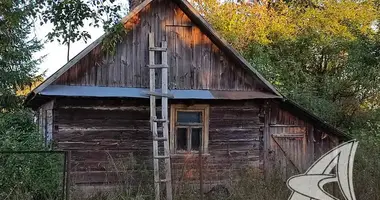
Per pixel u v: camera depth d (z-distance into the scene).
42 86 10.30
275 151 12.60
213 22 19.91
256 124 12.40
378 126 16.30
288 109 12.73
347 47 19.30
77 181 10.68
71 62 10.62
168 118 11.56
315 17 20.38
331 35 19.75
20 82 17.00
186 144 11.77
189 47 11.92
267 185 10.87
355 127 18.05
